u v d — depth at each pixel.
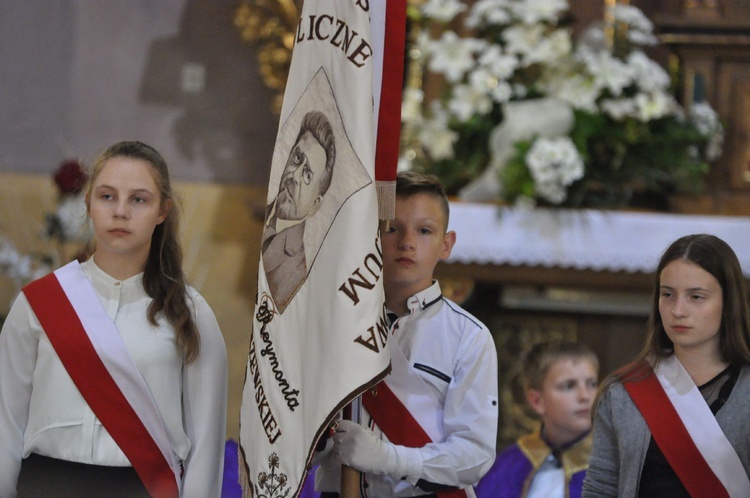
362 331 4.96
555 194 10.83
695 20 12.00
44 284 5.69
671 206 11.75
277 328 5.36
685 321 5.58
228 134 14.27
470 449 5.46
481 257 10.86
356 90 5.09
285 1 13.70
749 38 11.94
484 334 5.73
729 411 5.58
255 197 14.00
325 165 5.24
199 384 5.77
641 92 11.38
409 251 5.70
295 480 5.13
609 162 11.30
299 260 5.30
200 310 5.86
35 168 14.18
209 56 14.34
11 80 14.30
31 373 5.68
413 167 11.44
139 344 5.59
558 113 11.11
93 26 14.38
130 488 5.48
